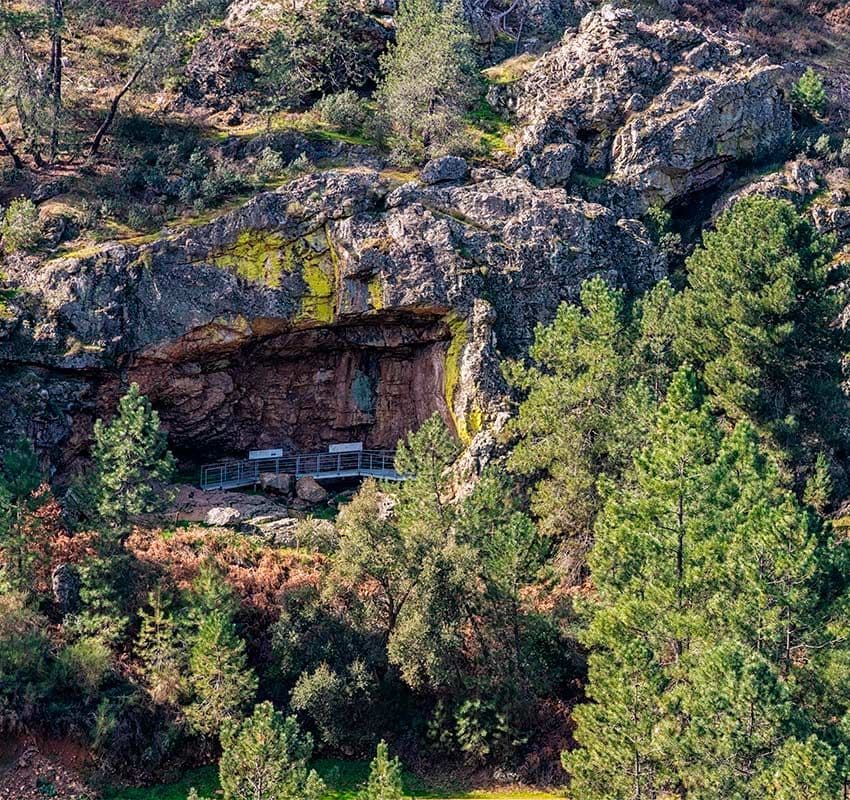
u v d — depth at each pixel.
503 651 44.06
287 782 34.97
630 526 38.78
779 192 62.94
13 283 53.16
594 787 36.81
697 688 34.00
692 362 50.59
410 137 63.41
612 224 58.69
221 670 41.75
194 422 54.62
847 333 50.09
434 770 43.09
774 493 41.22
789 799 30.17
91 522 45.62
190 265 53.44
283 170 59.06
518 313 55.22
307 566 47.97
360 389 56.69
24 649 41.69
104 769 41.38
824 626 36.03
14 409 50.06
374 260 54.38
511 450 50.53
